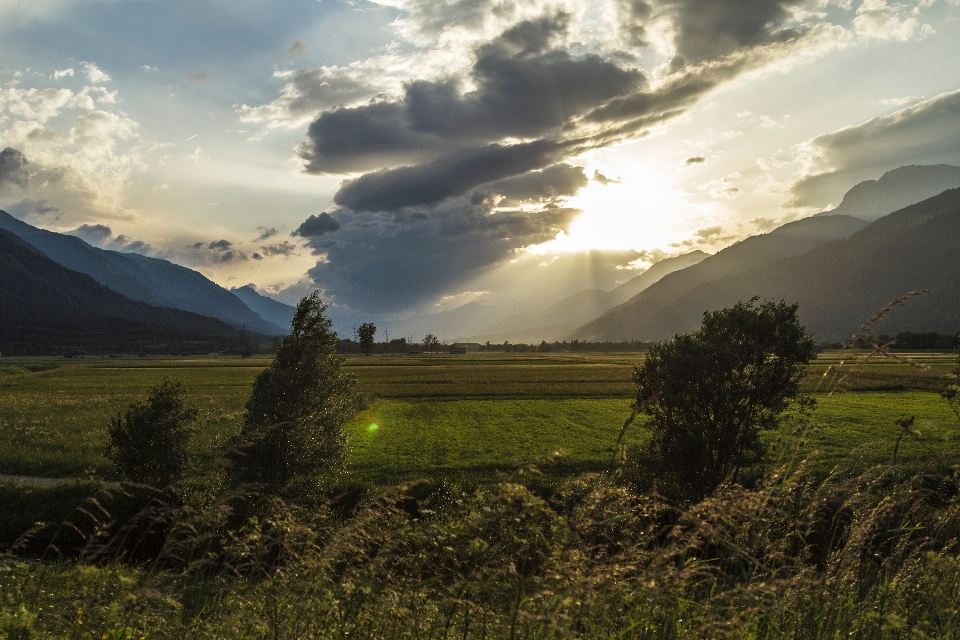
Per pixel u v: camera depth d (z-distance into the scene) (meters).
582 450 38.91
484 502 4.75
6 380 103.94
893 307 5.37
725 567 5.47
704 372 19.84
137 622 5.98
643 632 4.66
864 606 5.36
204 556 6.84
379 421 55.59
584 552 4.75
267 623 5.43
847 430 43.53
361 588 4.84
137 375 118.56
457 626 4.72
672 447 20.28
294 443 19.62
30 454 35.16
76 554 19.95
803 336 20.06
